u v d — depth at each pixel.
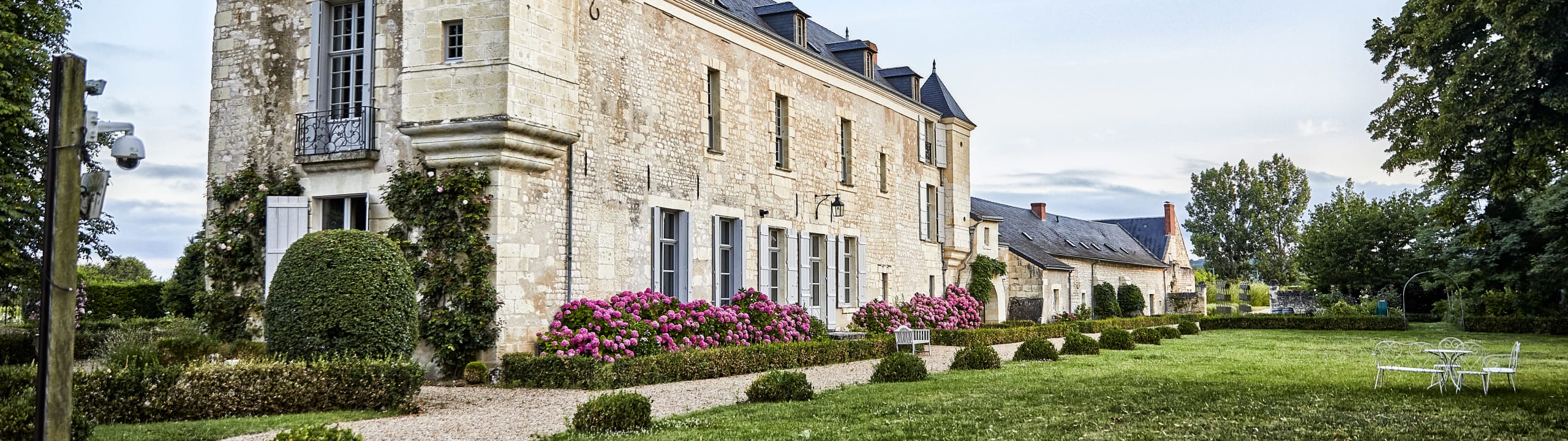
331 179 15.66
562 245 15.93
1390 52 14.36
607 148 17.05
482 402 12.32
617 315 15.95
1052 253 42.50
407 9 15.12
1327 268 43.44
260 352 14.48
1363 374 15.81
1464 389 13.09
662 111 18.53
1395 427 9.63
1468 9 12.34
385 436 9.65
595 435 9.45
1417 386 13.58
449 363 14.77
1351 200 48.31
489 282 14.69
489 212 14.76
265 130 16.19
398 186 15.02
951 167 30.47
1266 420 10.16
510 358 14.30
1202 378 15.09
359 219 15.77
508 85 14.49
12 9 17.28
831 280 23.69
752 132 21.28
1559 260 27.84
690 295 18.86
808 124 23.41
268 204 15.51
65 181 7.05
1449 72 13.02
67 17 18.23
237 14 16.59
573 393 13.20
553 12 15.55
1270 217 69.44
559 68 15.60
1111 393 12.73
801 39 24.11
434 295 14.89
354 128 15.41
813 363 18.20
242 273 15.85
